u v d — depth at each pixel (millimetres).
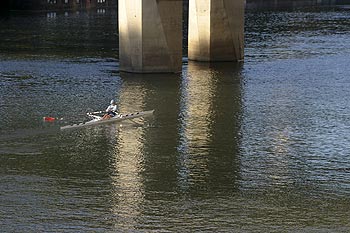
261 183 39062
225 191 37750
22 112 53656
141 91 62219
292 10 173125
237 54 82562
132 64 71938
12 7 153500
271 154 44156
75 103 57000
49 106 55750
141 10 70438
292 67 77438
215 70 75125
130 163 42156
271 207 35719
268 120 52500
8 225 33156
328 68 77000
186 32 117250
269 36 109875
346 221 34125
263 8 179875
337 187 38500
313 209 35500
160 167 41469
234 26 82000
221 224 33719
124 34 72125
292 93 62469
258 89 64188
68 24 122750
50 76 68938
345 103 58594
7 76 68625
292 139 47438
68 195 36906
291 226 33562
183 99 59219
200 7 81688
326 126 50938
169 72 72625
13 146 45062
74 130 49031
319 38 107812
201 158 43188
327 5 198250
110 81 66938
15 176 39531
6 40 98125
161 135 48062
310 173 40688
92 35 105812
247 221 34094
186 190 37906
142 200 36406
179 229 33156
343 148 45531
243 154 44062
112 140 46844
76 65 76125
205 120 52219
